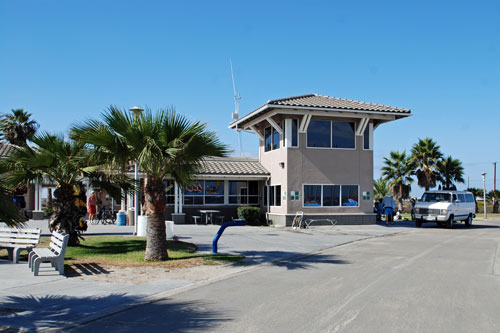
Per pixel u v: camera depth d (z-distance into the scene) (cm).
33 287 886
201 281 960
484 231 2377
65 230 1436
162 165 1162
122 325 644
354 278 999
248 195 2891
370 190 2659
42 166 1314
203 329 623
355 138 2653
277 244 1644
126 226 2328
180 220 2592
